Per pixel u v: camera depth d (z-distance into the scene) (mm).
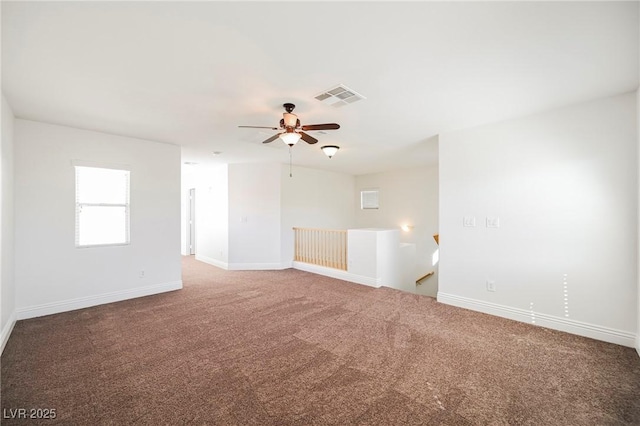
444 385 2088
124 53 1984
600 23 1676
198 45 1893
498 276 3424
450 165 3812
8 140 2900
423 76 2322
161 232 4508
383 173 7746
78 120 3391
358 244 5168
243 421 1730
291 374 2225
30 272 3393
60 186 3605
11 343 2736
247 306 3842
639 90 2488
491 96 2705
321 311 3646
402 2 1500
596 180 2805
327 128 2926
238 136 4113
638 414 1797
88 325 3178
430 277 6809
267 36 1799
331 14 1595
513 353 2547
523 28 1725
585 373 2238
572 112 2924
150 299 4148
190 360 2428
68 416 1765
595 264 2818
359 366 2336
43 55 1998
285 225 6508
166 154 4551
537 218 3145
